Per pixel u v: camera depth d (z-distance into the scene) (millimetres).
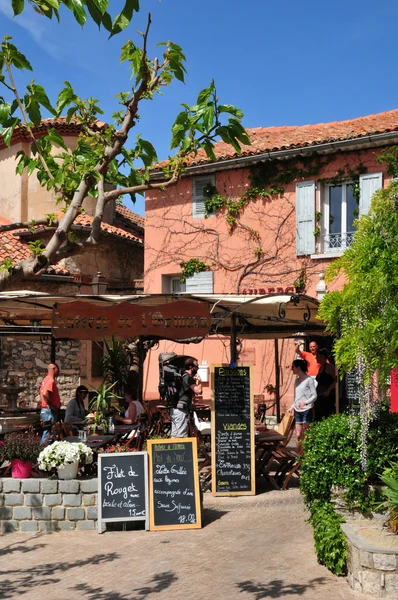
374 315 5871
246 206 19109
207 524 8383
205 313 9875
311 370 12500
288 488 10328
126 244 23562
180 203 20250
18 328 14250
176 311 9836
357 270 5914
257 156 18359
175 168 5441
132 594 6004
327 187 18281
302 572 6473
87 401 18875
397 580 5684
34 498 8289
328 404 12227
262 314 11812
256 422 13422
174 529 8164
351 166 17547
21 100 4832
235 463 9867
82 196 4848
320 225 18109
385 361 5855
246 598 5809
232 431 9914
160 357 12211
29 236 21031
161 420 11859
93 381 20719
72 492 8281
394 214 5887
